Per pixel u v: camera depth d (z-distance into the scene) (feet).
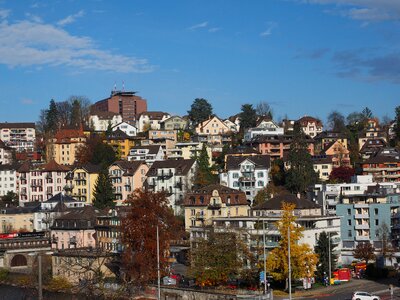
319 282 488.85
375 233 633.61
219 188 644.69
